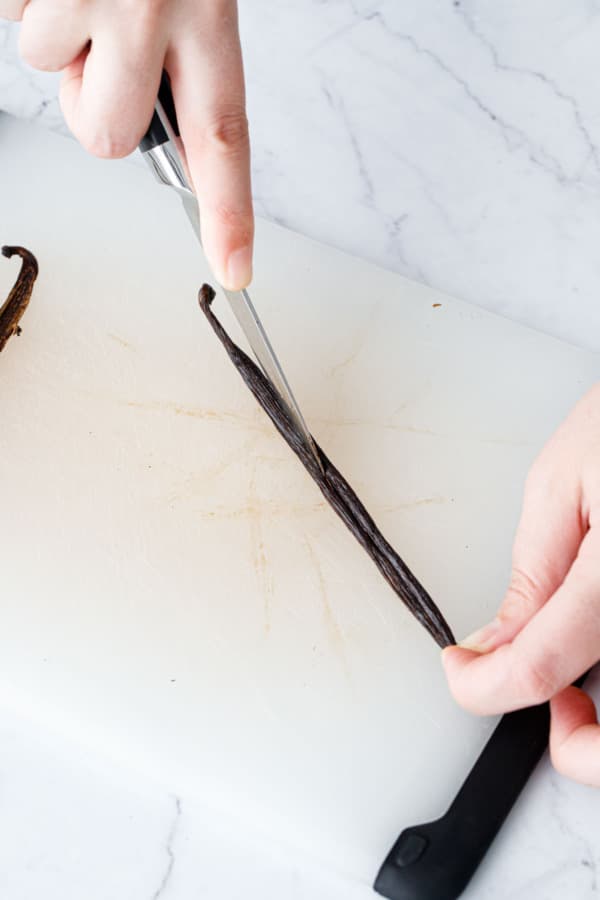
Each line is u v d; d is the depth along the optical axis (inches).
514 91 27.6
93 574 23.4
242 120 21.3
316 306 25.8
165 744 22.4
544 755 22.4
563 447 22.1
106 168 26.5
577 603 20.6
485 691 21.1
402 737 22.6
